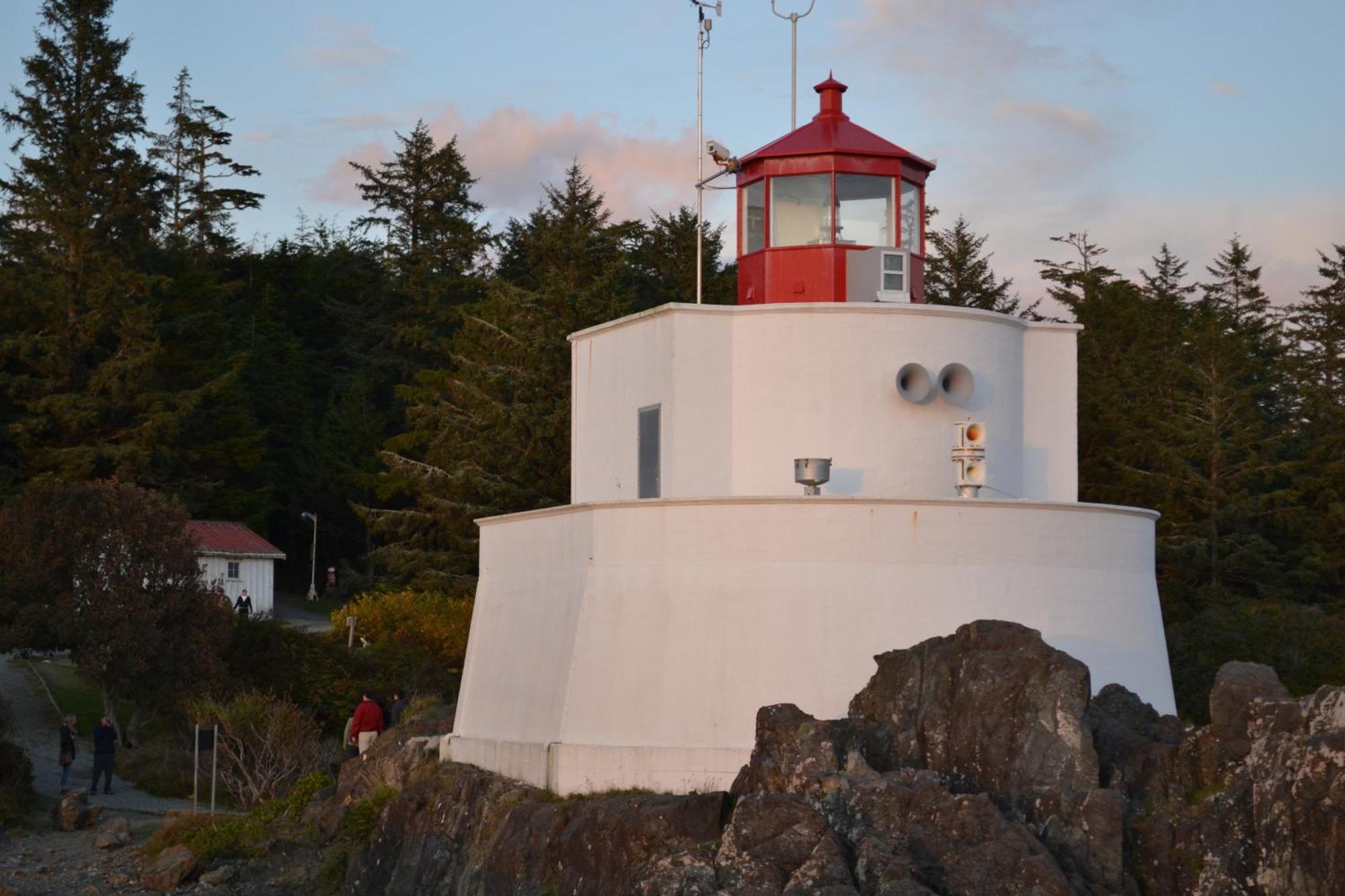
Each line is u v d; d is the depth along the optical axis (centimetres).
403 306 9819
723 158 3259
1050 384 3147
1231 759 2142
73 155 7969
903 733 2325
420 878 2861
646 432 3027
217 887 3209
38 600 4800
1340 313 7281
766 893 2038
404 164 10375
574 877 2439
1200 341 6375
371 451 8669
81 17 8094
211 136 10925
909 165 3238
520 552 3106
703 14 3331
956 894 1978
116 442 7412
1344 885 1855
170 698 4781
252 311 9562
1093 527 2716
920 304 2983
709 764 2556
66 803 3878
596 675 2709
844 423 2941
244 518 7912
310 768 4122
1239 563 5462
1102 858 2047
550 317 6450
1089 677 2252
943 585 2598
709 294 7262
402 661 5300
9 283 7450
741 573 2616
